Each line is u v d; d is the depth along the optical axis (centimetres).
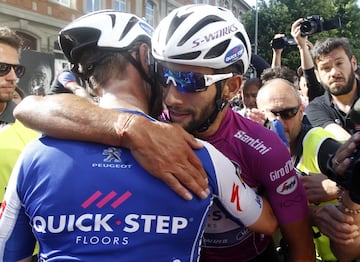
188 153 90
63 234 85
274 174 113
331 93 234
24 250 97
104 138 88
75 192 85
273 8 2094
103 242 84
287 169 115
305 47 323
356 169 101
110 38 99
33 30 1448
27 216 94
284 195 114
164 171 86
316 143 149
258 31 2106
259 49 2112
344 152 105
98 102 105
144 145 86
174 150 88
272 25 2084
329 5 2142
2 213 94
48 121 93
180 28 106
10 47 211
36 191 88
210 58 107
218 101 112
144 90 103
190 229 88
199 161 91
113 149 89
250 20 2138
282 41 388
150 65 105
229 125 118
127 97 98
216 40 108
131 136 85
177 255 88
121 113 91
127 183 85
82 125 89
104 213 84
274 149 114
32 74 550
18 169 92
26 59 541
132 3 1938
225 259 126
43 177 88
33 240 99
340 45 230
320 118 231
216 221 118
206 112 111
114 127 87
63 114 92
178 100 109
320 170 146
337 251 125
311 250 119
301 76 388
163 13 2212
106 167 86
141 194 85
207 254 127
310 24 321
